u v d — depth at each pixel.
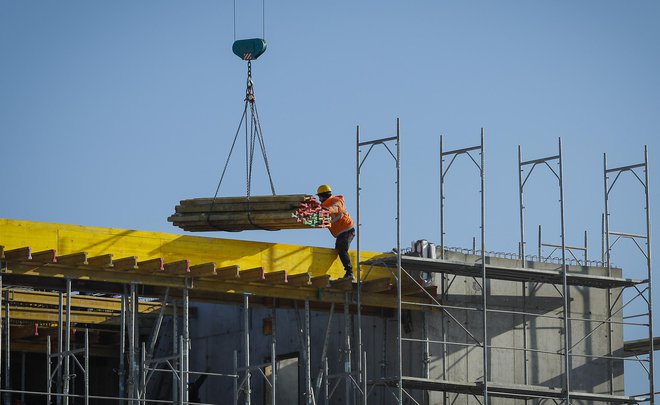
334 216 66.25
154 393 79.38
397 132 65.81
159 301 76.06
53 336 74.06
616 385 74.12
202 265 61.75
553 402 72.00
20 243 59.84
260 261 65.88
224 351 77.62
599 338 74.12
